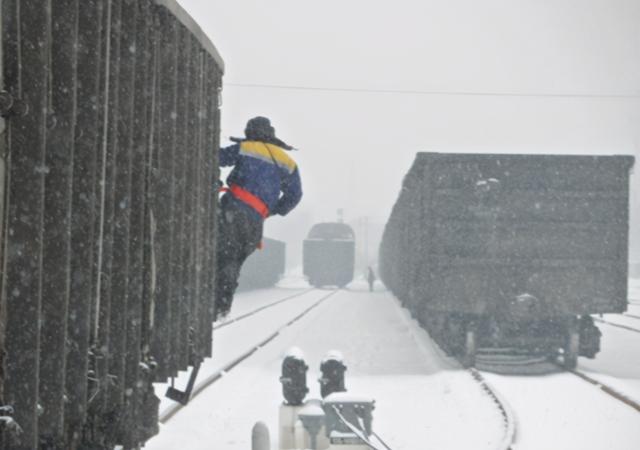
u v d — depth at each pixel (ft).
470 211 108.37
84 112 24.62
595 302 107.34
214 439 68.90
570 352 109.70
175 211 33.81
